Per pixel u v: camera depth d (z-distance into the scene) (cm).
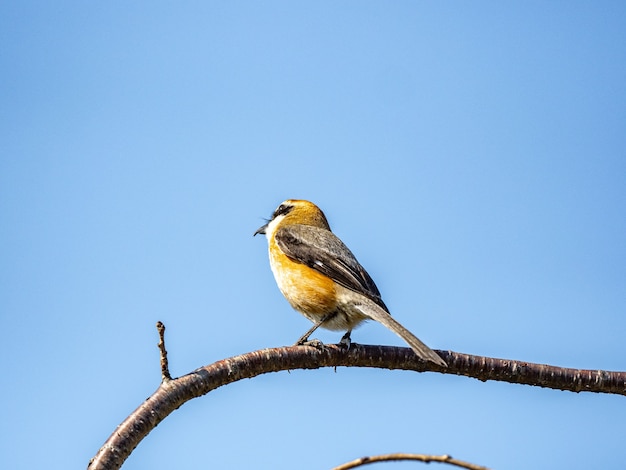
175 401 920
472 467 626
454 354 1091
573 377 1077
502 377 1084
